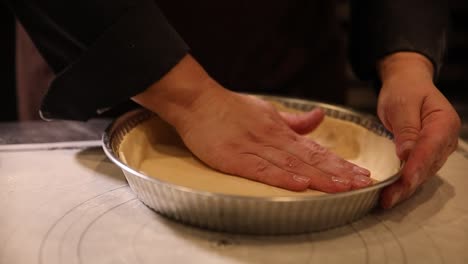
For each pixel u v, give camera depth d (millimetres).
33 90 914
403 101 617
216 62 916
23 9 613
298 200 455
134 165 612
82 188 583
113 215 527
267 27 926
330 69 1026
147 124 704
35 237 480
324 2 976
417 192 610
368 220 540
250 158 584
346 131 735
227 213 473
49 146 701
